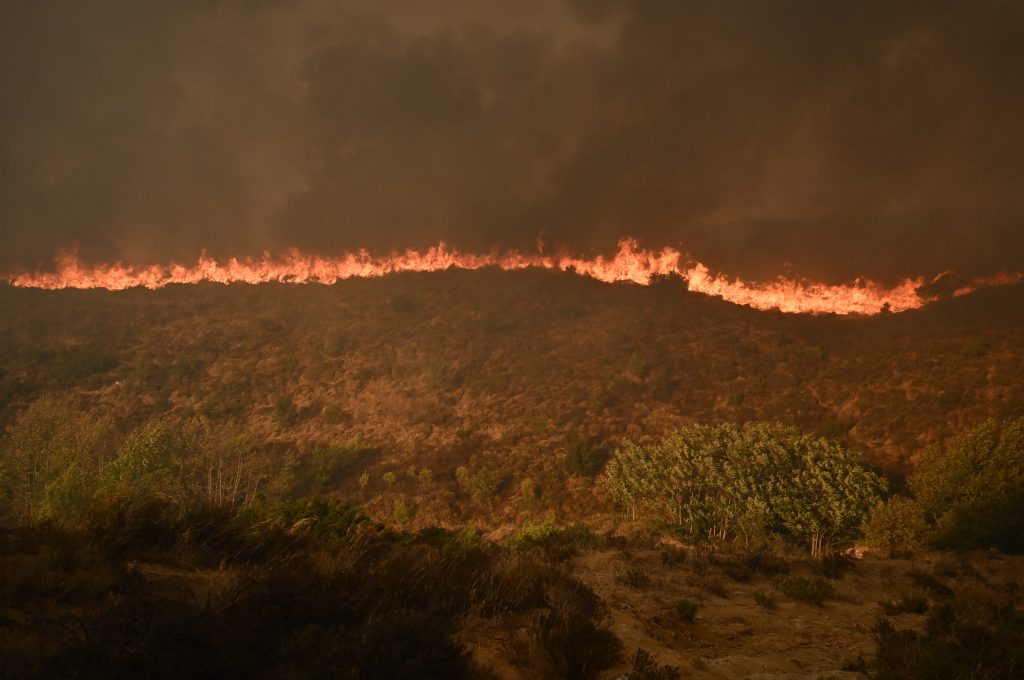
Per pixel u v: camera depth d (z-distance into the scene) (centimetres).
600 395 8869
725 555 1655
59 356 10788
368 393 9619
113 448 5031
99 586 629
